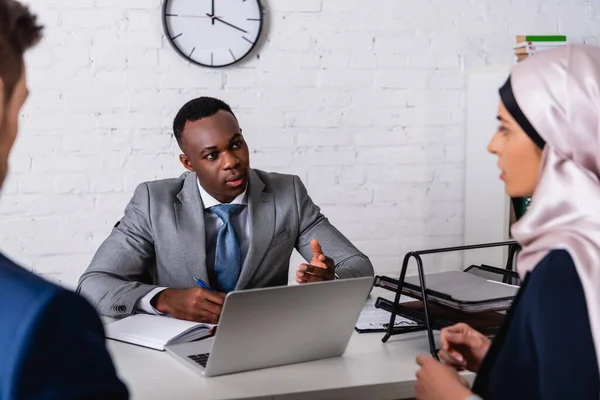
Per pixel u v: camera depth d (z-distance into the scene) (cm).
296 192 209
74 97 288
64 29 285
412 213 322
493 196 305
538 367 83
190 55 294
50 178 288
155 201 198
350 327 137
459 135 323
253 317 125
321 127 310
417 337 153
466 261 317
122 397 48
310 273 168
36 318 44
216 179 188
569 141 87
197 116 188
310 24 305
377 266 321
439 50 318
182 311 163
